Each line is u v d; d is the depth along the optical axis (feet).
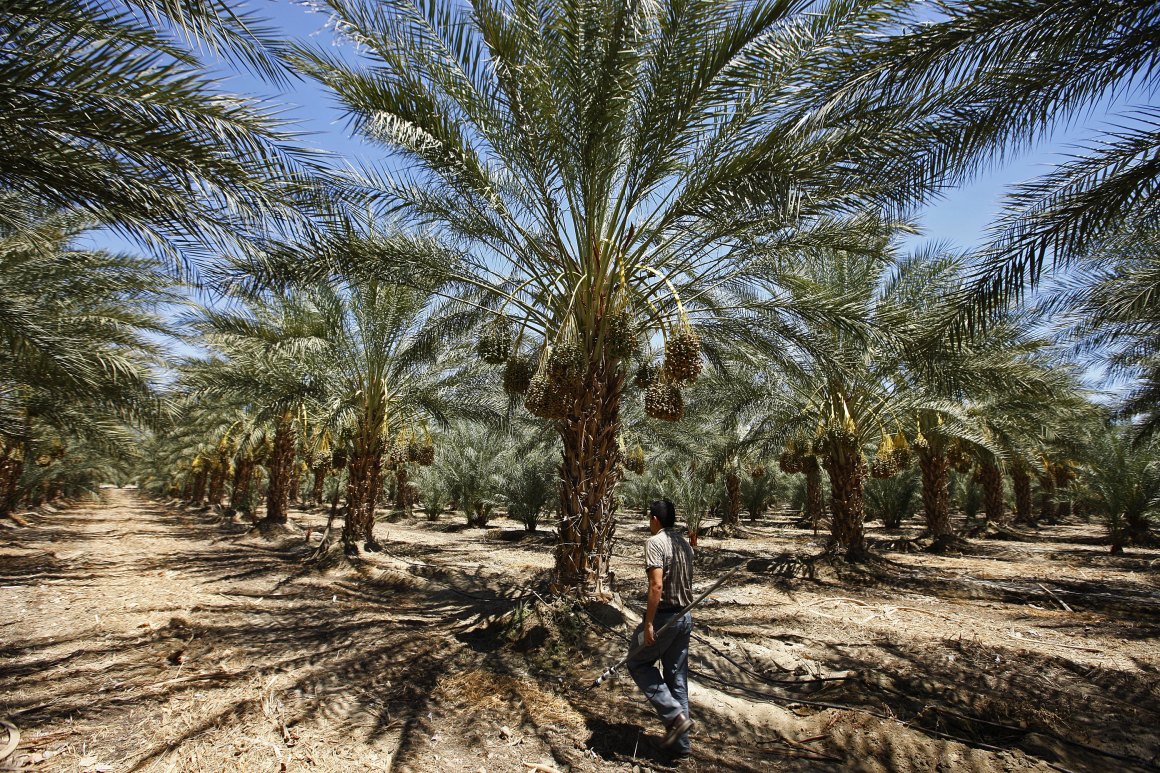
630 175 20.58
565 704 14.97
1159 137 15.02
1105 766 12.54
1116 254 29.94
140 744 12.73
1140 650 20.36
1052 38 14.42
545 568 38.75
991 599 29.60
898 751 12.75
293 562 39.70
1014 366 31.04
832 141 18.47
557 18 17.93
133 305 34.19
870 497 69.10
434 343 34.32
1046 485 68.74
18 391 34.12
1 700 14.83
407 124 18.85
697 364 18.03
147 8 13.73
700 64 17.75
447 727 13.78
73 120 13.80
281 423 60.95
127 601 26.25
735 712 14.44
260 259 19.79
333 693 15.53
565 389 19.02
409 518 84.89
